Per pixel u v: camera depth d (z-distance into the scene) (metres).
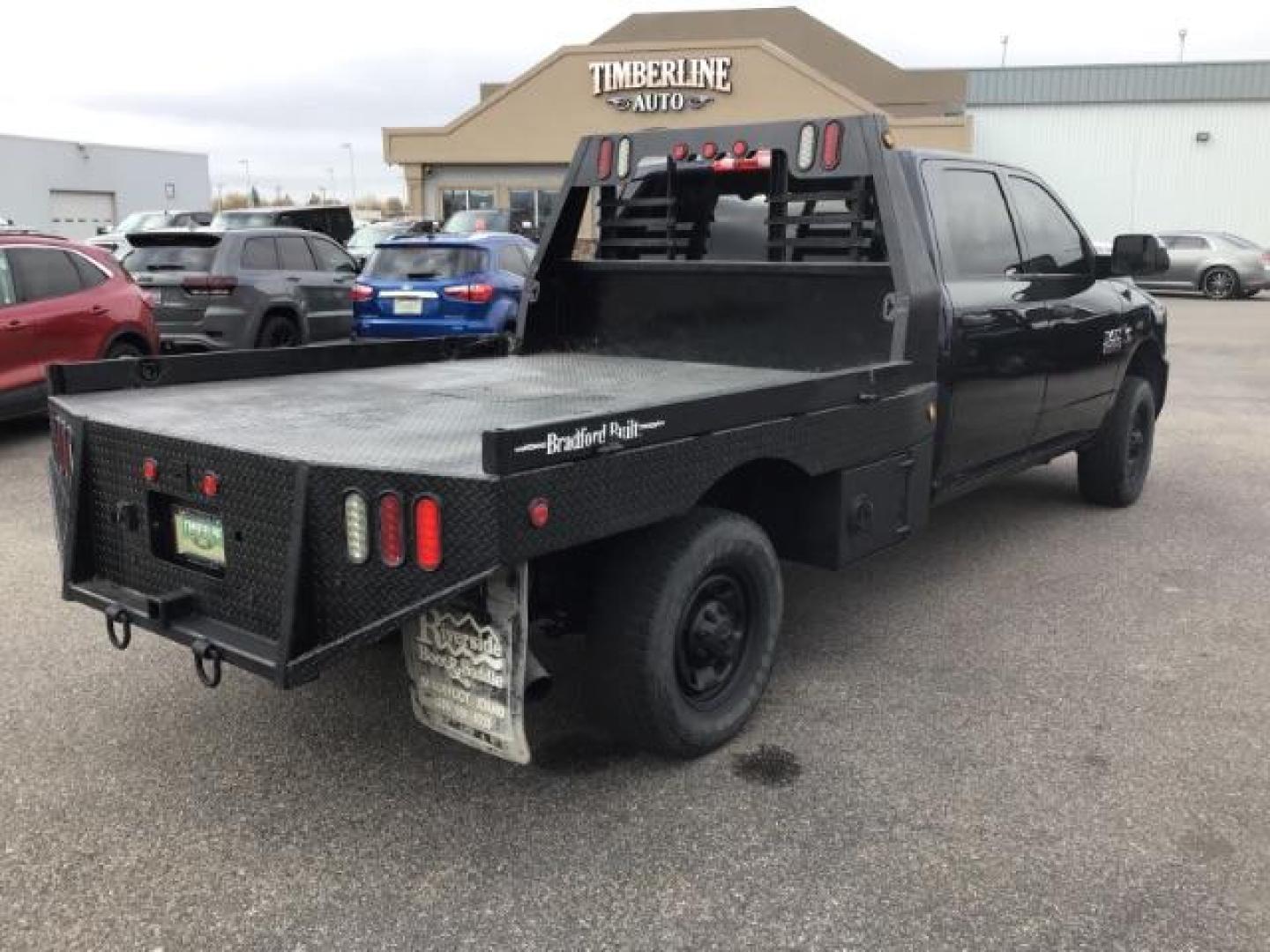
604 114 32.50
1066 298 5.95
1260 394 12.27
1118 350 6.49
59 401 4.06
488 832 3.32
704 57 31.30
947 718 4.07
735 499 4.14
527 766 3.72
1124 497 7.04
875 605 5.30
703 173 5.29
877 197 4.61
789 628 4.98
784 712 4.11
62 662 4.58
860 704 4.19
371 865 3.16
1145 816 3.39
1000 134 36.66
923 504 4.67
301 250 13.03
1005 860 3.16
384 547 2.92
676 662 3.61
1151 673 4.50
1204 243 27.64
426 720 3.32
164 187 48.53
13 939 2.82
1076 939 2.82
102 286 9.43
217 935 2.85
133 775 3.66
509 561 2.84
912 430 4.48
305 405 4.11
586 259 5.69
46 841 3.27
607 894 3.02
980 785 3.58
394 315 12.06
